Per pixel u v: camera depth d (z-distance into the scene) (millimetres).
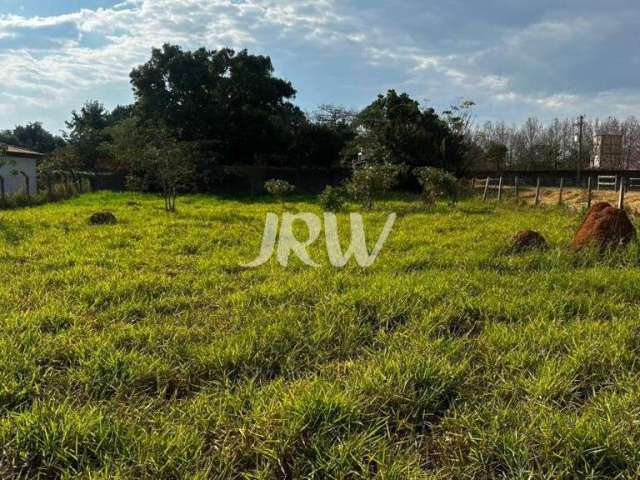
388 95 27406
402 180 26391
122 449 2684
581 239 7668
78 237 9352
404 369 3424
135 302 5125
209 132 29641
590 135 46094
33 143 50125
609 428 2779
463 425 2938
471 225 11367
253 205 18406
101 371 3502
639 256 6930
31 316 4523
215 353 3758
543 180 35625
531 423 2875
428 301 5066
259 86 30484
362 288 5473
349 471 2564
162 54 29344
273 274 6328
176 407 3154
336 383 3299
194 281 6066
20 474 2549
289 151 31391
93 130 35344
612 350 3779
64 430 2717
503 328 4289
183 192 27172
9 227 10500
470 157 30500
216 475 2564
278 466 2617
